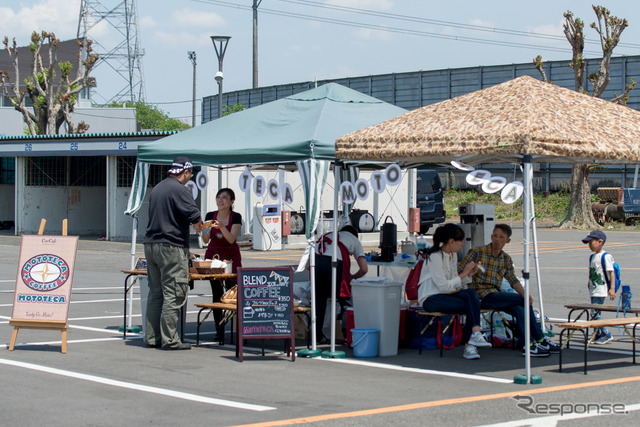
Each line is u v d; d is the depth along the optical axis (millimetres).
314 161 8594
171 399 6641
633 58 40500
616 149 7539
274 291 8438
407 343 9289
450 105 8414
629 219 36406
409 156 7867
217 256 9750
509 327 9320
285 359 8531
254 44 38688
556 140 7211
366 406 6469
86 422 5879
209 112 56531
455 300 8695
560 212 40562
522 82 8234
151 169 28281
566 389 7156
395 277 10117
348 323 9172
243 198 26125
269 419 6020
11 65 62031
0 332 10133
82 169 31094
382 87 46812
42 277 8703
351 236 9508
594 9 33375
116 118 48500
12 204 34375
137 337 9914
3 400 6512
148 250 8875
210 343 9586
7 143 28984
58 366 7945
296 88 48938
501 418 6117
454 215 40500
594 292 9570
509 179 42719
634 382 7480
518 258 22297
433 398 6770
